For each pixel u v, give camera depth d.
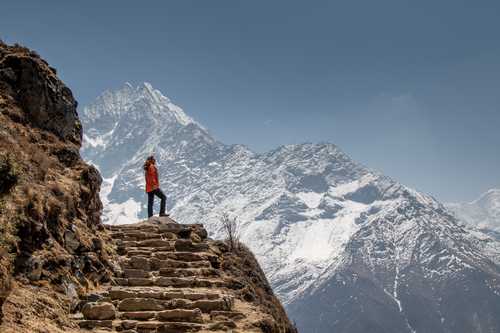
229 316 15.91
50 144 20.53
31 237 15.38
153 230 21.84
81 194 19.42
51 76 21.97
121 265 18.83
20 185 15.66
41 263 15.17
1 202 13.89
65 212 17.52
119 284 17.77
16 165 14.31
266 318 16.14
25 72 21.17
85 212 19.48
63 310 14.74
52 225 16.53
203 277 18.81
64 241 16.81
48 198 16.69
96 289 16.80
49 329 13.29
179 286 18.03
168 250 20.38
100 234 19.80
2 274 13.38
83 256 17.20
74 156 20.80
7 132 18.66
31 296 14.18
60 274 15.57
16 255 14.60
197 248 20.75
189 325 14.98
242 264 22.55
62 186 18.48
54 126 21.50
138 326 14.84
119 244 20.12
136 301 15.88
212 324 15.20
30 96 21.06
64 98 22.11
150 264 19.06
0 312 12.40
